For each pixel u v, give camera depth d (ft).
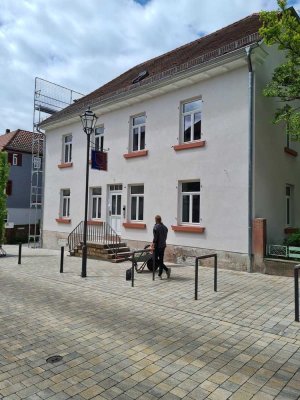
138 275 34.01
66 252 55.62
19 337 17.56
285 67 32.40
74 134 60.44
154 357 15.10
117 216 51.42
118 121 51.83
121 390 12.39
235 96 37.81
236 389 12.42
